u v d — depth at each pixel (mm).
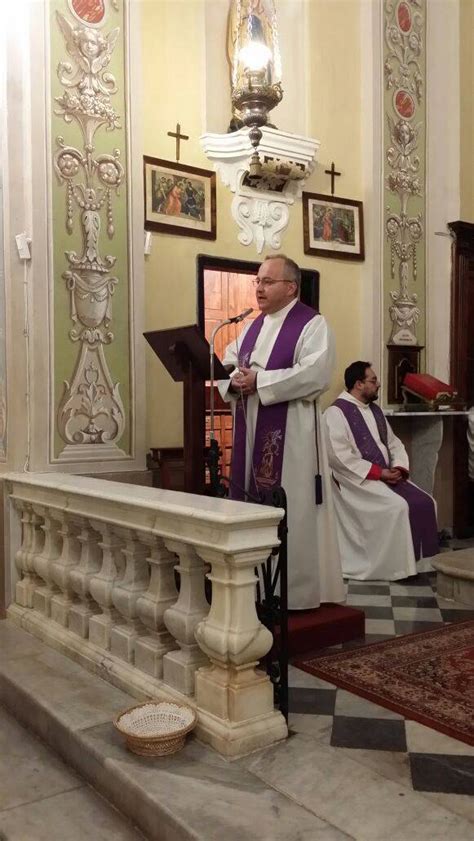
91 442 4746
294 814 2334
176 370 4035
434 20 6918
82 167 4707
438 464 6938
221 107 5848
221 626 2783
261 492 4254
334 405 5914
